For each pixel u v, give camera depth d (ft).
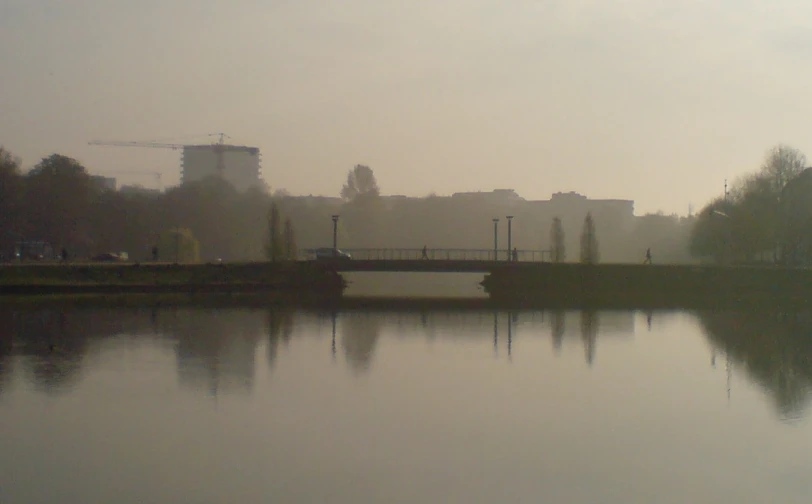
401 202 595.06
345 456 94.22
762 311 245.45
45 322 205.16
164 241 402.31
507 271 315.99
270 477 87.40
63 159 397.80
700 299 284.20
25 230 370.94
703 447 98.89
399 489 84.28
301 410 114.52
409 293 320.09
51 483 85.81
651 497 82.84
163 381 133.18
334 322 213.05
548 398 123.24
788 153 349.41
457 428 106.11
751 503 81.46
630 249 525.75
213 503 80.74
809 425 108.78
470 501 81.30
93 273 293.84
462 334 191.11
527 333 193.88
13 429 104.83
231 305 254.88
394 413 113.39
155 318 216.33
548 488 84.84
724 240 335.06
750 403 120.88
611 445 99.30
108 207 436.76
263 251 354.13
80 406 116.67
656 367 149.48
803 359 158.71
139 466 90.74
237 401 119.96
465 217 585.22
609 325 210.38
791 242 325.01
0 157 364.99
